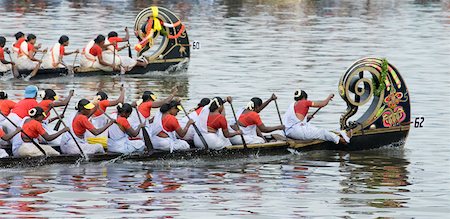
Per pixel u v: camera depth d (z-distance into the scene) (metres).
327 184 53.12
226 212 47.50
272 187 52.34
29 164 54.84
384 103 62.41
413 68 96.56
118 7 156.62
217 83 86.56
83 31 121.94
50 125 65.62
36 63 87.19
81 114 56.50
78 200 48.91
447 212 48.19
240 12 154.25
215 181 53.31
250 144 59.03
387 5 174.00
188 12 151.75
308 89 83.31
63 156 55.53
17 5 156.00
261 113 72.56
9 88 82.25
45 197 49.25
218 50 107.94
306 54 106.12
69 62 98.31
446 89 84.06
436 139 65.00
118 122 57.12
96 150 56.69
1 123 58.03
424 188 52.59
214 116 58.31
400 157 60.00
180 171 55.50
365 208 48.66
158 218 46.22
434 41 120.38
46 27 125.69
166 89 83.31
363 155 60.59
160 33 92.62
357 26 136.88
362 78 61.75
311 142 60.97
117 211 47.16
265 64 98.06
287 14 153.25
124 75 90.44
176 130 57.50
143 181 52.94
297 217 46.91
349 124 62.19
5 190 50.38
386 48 112.38
